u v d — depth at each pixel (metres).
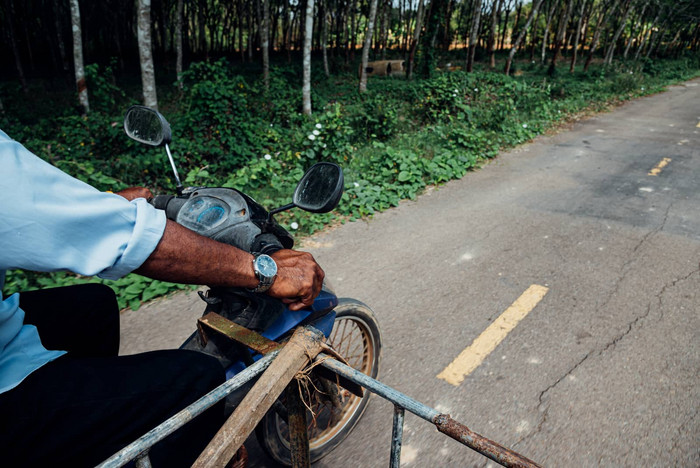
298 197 1.57
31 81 19.36
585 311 3.44
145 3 9.02
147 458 0.96
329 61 29.27
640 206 5.71
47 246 0.88
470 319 3.37
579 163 7.89
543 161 8.09
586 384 2.69
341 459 2.25
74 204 0.90
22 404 1.04
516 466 0.88
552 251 4.46
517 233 4.93
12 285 3.65
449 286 3.85
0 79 20.22
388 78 23.09
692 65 32.75
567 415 2.47
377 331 2.31
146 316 3.46
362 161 7.52
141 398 1.17
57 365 1.15
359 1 34.34
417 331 3.25
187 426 1.29
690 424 2.39
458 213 5.59
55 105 13.89
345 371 1.19
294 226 4.47
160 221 1.01
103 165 6.40
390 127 9.53
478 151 8.45
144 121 1.90
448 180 6.98
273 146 7.67
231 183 5.82
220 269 1.14
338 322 2.20
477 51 34.03
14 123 10.80
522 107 12.70
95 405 1.11
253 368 1.20
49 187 0.87
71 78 19.47
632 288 3.75
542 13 36.03
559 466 2.18
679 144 9.30
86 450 1.11
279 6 32.44
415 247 4.62
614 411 2.48
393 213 5.62
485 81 13.80
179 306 3.58
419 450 2.29
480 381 2.74
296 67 25.11
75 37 10.69
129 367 1.22
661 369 2.80
